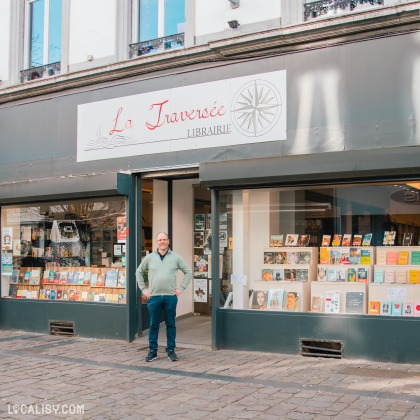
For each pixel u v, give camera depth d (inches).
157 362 277.1
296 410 194.2
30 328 382.6
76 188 355.3
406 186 275.3
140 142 345.7
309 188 300.4
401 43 271.1
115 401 211.2
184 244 403.5
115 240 356.5
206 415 192.2
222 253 316.5
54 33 412.5
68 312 365.1
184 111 331.0
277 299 301.1
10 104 409.4
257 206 311.9
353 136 279.1
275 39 299.1
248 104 309.4
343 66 284.4
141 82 348.8
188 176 372.2
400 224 277.7
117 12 373.1
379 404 197.9
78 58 389.4
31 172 393.1
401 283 275.9
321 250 297.4
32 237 398.3
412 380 230.5
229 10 327.0
